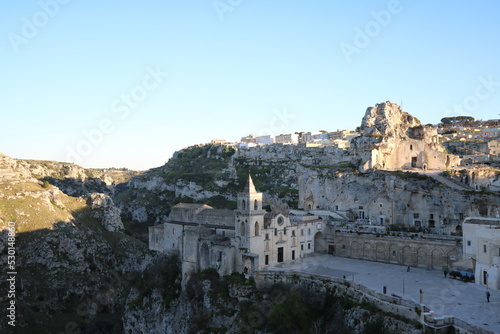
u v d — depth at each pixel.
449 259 100.94
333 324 79.88
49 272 149.88
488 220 93.00
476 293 79.75
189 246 112.88
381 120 167.25
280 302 87.31
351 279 91.56
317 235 127.06
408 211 125.69
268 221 108.38
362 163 142.12
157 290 119.75
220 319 96.06
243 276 100.94
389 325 71.56
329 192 143.50
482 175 130.75
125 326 123.50
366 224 127.69
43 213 170.75
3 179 194.12
